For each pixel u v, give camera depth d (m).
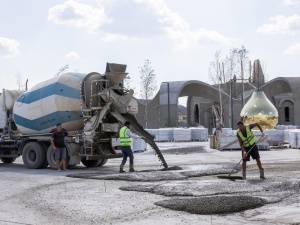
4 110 21.33
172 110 55.50
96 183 13.57
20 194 11.98
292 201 9.88
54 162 18.33
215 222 8.14
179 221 8.27
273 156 22.67
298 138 27.89
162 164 17.17
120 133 16.50
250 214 8.72
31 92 19.66
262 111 37.28
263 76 65.50
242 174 13.74
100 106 17.59
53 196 11.45
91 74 18.31
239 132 13.45
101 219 8.63
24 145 19.62
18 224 8.41
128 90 17.89
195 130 42.12
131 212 9.18
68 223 8.38
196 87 61.06
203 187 11.70
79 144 17.92
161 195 11.05
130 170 16.50
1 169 19.11
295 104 56.88
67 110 18.34
